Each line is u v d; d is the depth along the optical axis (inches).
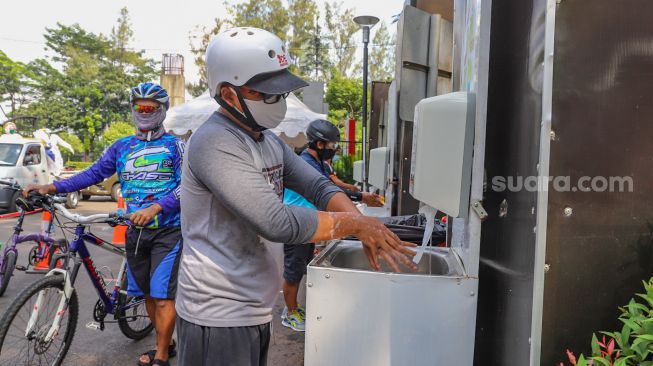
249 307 60.4
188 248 60.6
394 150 152.3
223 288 58.9
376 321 64.7
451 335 63.9
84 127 1947.6
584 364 48.2
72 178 118.7
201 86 1440.7
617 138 56.4
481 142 64.5
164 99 116.6
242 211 53.7
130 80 2084.2
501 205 65.6
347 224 57.7
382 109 294.2
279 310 172.4
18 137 479.2
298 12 1533.0
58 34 2016.5
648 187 57.0
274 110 59.2
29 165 461.7
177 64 780.0
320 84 514.9
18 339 108.1
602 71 55.7
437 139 66.8
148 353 124.5
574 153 55.9
